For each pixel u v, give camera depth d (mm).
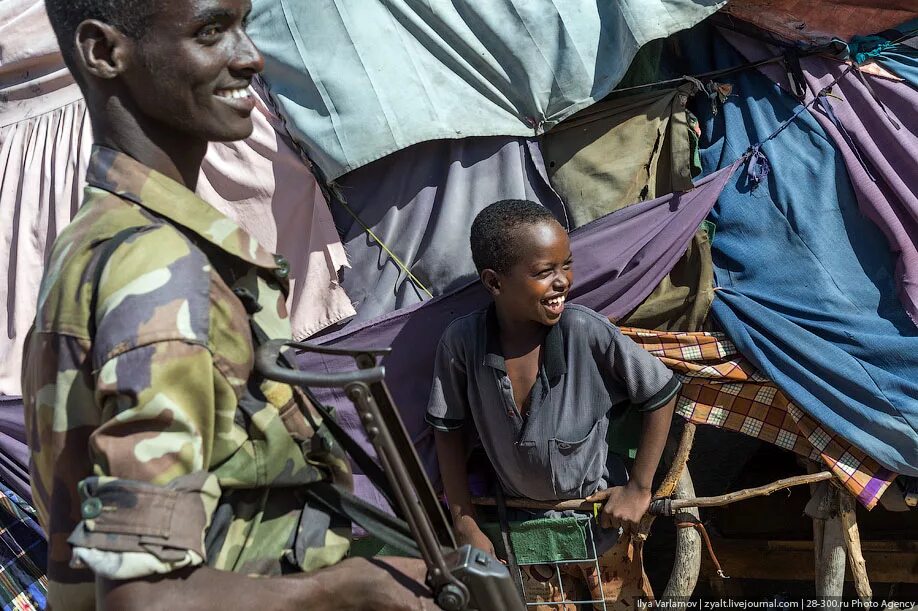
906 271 3240
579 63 3258
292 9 3381
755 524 4059
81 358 1339
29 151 3639
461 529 3225
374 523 1641
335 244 3424
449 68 3355
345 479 1651
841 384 3240
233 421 1401
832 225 3338
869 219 3340
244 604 1286
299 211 3438
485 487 3438
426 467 3477
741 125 3471
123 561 1197
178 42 1444
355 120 3299
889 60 3494
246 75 1535
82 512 1225
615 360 3078
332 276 3430
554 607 3438
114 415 1254
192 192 1539
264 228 3451
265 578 1338
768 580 4219
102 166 1480
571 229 3402
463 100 3342
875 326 3250
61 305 1365
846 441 3295
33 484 1514
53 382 1376
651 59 3439
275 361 1407
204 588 1272
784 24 3432
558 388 3084
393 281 3451
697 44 3543
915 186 3338
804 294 3293
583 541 3191
